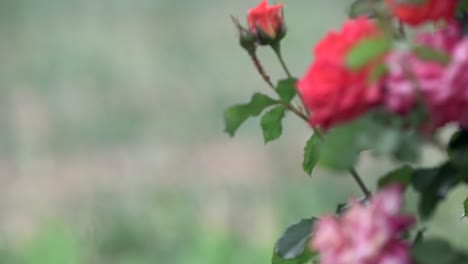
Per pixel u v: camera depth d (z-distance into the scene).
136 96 16.00
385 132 1.70
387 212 1.71
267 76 2.29
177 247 8.24
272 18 2.29
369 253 1.69
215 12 18.58
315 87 1.70
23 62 17.25
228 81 16.22
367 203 1.96
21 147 14.30
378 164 8.84
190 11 18.66
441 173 1.81
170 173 13.09
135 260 8.16
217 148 13.71
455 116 1.69
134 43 17.91
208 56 17.06
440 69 1.68
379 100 1.70
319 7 17.36
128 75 16.86
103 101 15.85
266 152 12.77
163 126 14.88
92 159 13.89
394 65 1.69
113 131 14.80
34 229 10.56
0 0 18.16
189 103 15.65
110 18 18.64
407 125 1.71
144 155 13.92
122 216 8.66
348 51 1.69
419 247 1.76
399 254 1.71
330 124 1.72
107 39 18.05
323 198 9.12
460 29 1.82
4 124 15.12
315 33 16.80
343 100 1.69
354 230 1.71
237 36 2.29
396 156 1.70
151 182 12.56
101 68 17.06
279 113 2.19
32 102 16.16
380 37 1.69
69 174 13.29
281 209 9.34
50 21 18.31
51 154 14.16
